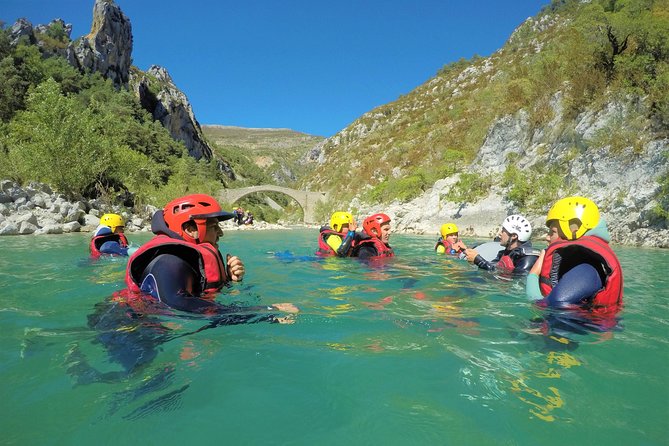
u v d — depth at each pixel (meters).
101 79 81.81
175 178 41.78
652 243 13.09
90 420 1.69
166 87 116.12
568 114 19.52
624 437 1.60
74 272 5.61
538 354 2.47
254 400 1.87
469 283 4.97
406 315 3.37
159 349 2.46
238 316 3.06
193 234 3.65
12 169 21.50
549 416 1.76
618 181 15.65
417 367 2.26
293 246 12.02
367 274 5.73
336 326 3.01
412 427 1.66
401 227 24.94
